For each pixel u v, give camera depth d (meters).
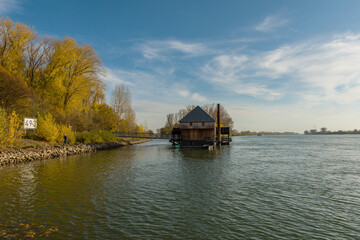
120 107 66.38
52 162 22.47
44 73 40.12
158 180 15.07
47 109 35.84
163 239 6.95
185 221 8.37
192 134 45.44
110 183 14.04
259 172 18.33
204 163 23.39
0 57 34.34
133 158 27.09
